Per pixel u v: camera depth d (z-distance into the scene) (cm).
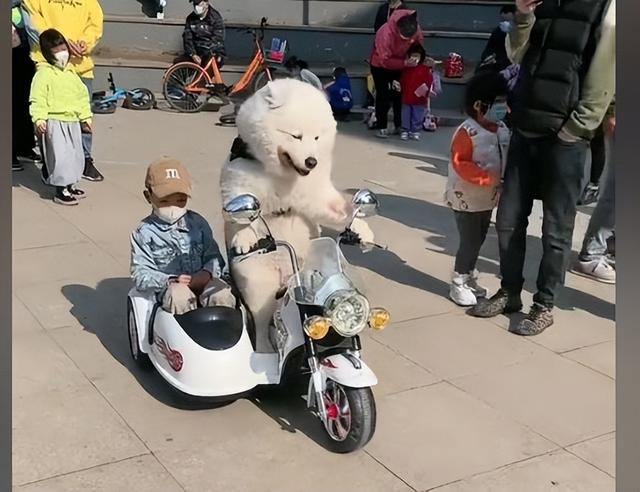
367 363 430
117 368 416
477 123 483
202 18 1136
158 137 942
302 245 397
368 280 546
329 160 391
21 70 762
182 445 350
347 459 344
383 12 1086
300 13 1348
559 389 410
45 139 665
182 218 402
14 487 317
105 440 352
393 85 970
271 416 376
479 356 443
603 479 336
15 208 666
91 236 608
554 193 451
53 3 735
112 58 1233
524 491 327
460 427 372
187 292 377
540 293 474
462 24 1312
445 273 563
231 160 395
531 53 441
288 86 376
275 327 367
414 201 728
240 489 322
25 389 391
